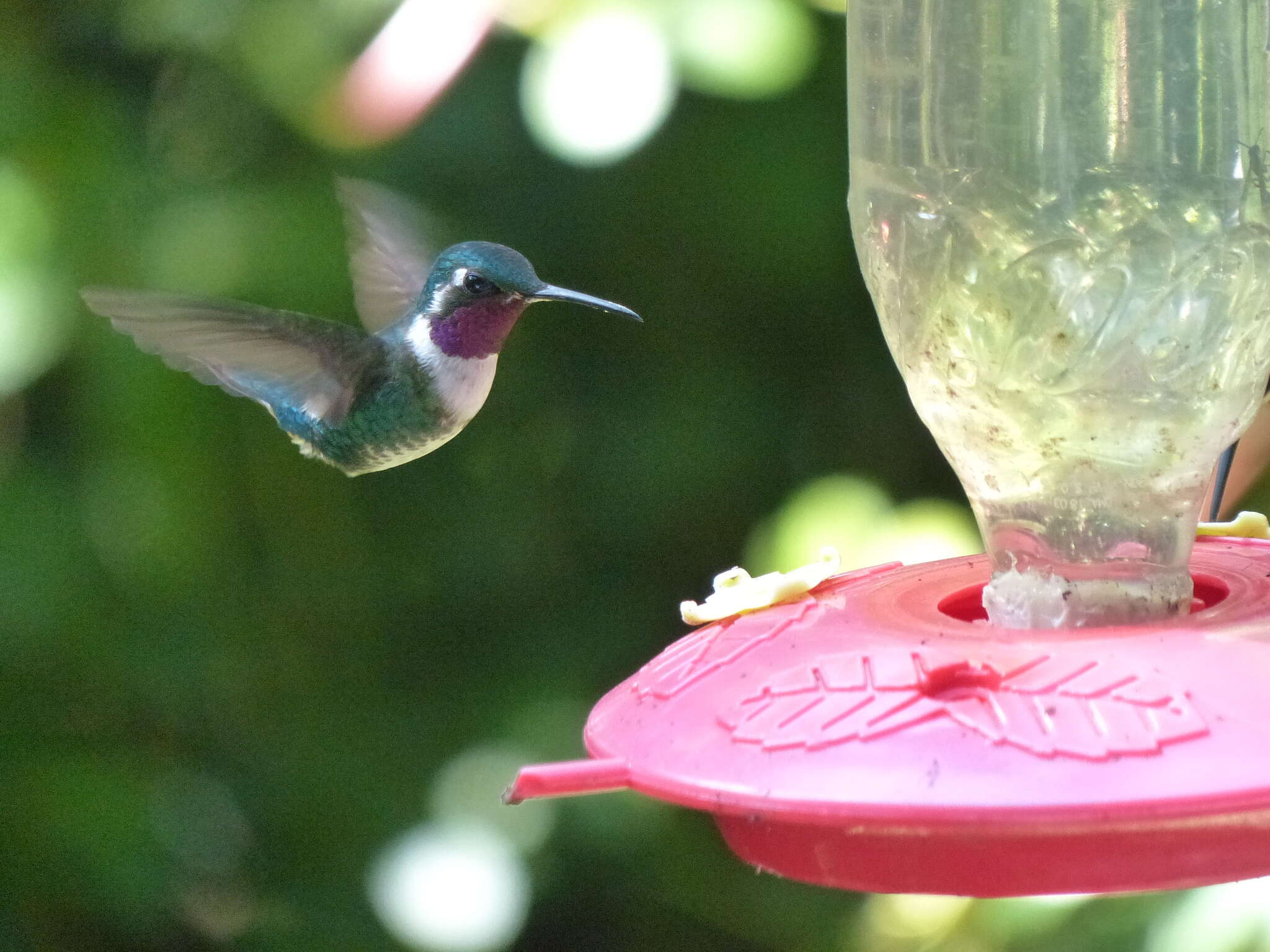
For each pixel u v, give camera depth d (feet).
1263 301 14.37
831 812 11.05
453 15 21.91
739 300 27.96
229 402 25.99
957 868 11.84
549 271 27.27
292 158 26.25
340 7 25.88
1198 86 14.49
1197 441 14.42
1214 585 14.96
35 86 25.31
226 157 26.20
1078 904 21.99
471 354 20.27
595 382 28.50
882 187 15.69
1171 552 14.33
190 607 26.40
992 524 14.96
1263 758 10.84
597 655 28.22
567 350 28.37
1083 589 14.24
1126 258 14.58
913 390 15.72
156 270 24.67
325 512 27.35
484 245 20.42
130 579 25.67
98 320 24.50
